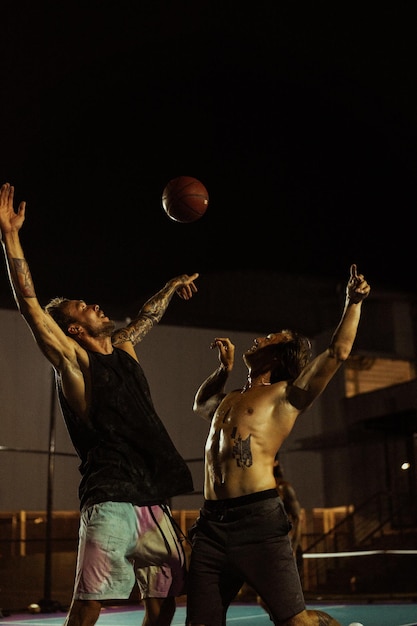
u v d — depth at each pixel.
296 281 21.44
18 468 16.58
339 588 17.23
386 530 18.31
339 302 20.91
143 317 5.25
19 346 17.05
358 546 17.83
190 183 5.41
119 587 4.17
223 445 4.39
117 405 4.38
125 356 4.62
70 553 15.07
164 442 4.48
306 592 17.11
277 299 21.03
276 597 4.16
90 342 4.62
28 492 16.59
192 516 17.06
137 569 4.44
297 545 7.86
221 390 5.03
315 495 19.80
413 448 17.73
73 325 4.60
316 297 21.62
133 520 4.26
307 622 4.16
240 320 20.23
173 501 17.64
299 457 19.86
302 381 4.38
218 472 4.38
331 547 18.44
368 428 18.09
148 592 4.40
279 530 4.23
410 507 17.69
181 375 18.98
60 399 4.52
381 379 21.84
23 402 16.88
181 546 4.49
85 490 4.30
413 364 22.14
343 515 19.12
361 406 19.95
